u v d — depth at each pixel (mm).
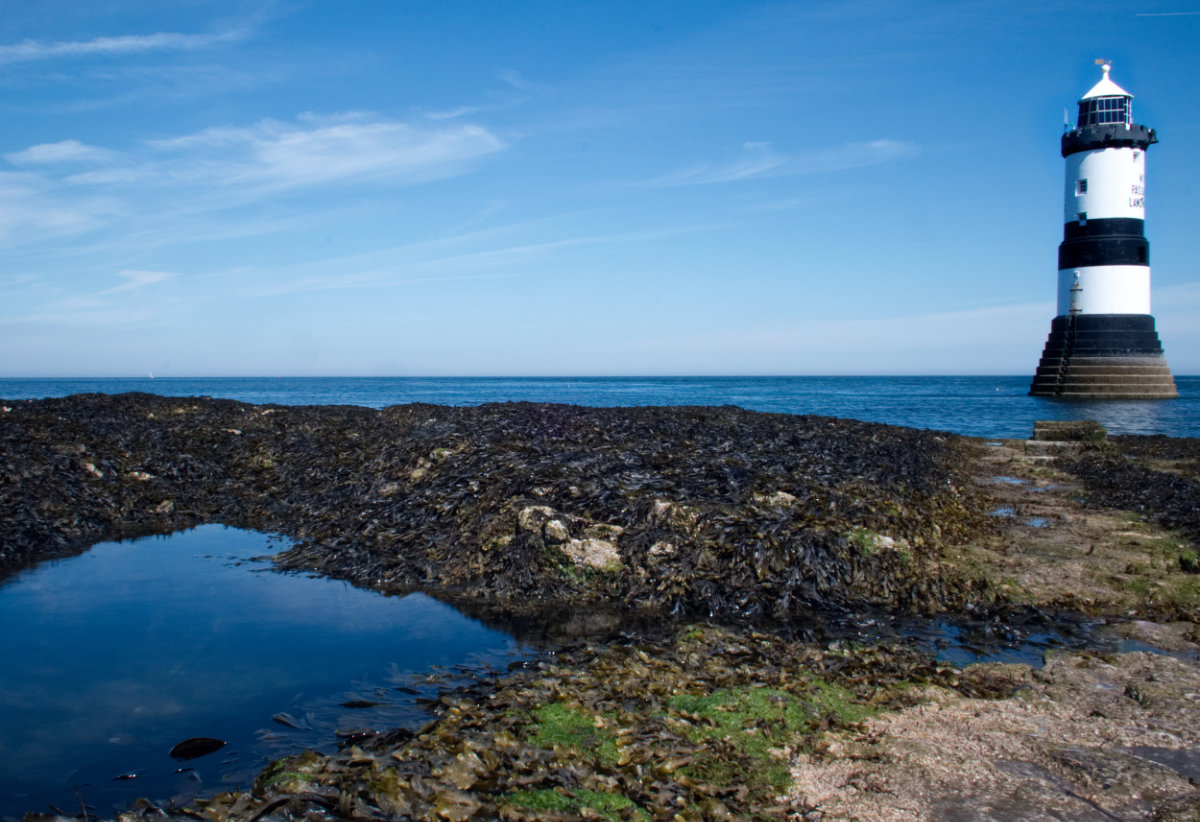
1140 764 5434
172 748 6184
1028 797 5035
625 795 5031
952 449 22094
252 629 9070
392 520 13031
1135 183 53625
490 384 180250
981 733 5973
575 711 6211
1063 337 57875
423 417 21734
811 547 10352
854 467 16125
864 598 9883
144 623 9258
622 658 7480
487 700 6500
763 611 9594
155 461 17359
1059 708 6441
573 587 10328
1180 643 8305
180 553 12641
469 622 9344
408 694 7199
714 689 6758
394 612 9719
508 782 5070
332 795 4910
